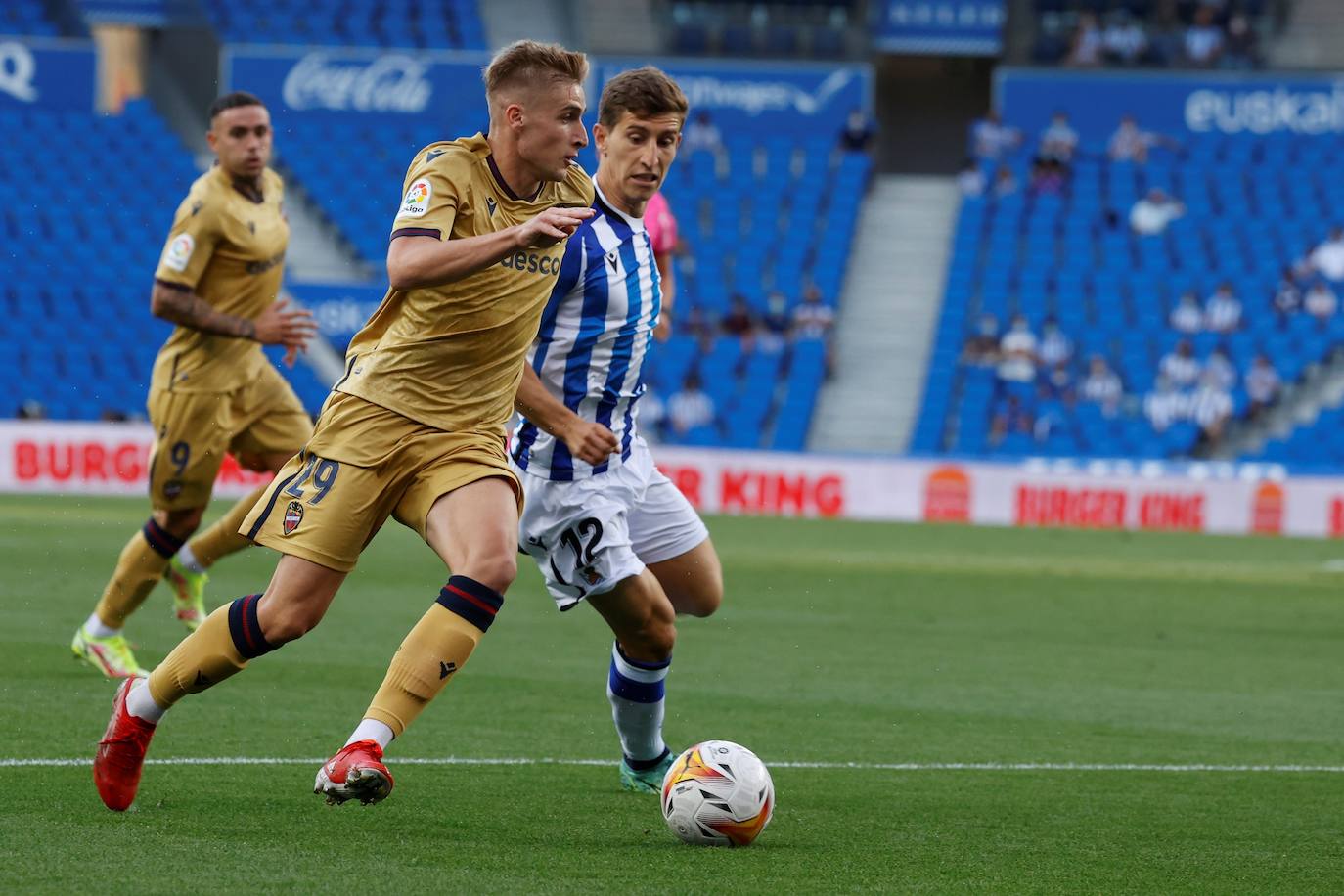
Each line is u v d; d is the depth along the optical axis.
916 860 11.78
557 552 14.59
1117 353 66.62
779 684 21.95
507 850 11.69
